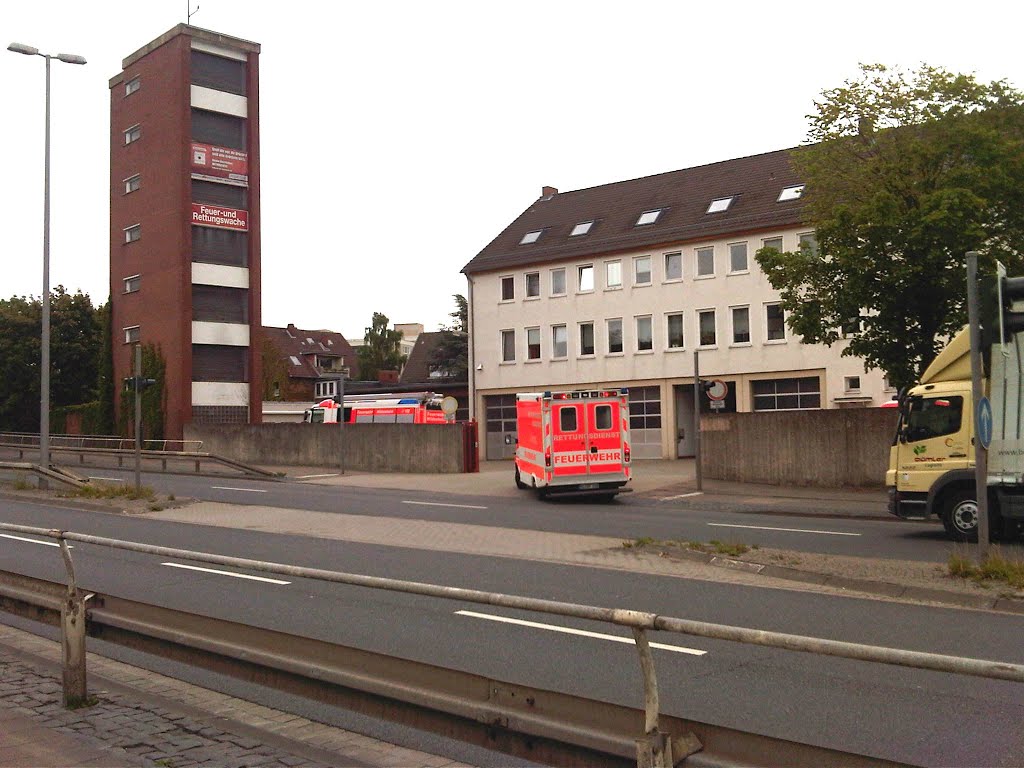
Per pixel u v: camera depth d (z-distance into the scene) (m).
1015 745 5.84
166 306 46.88
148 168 48.16
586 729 4.21
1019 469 15.32
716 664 7.99
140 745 5.95
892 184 21.62
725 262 44.88
